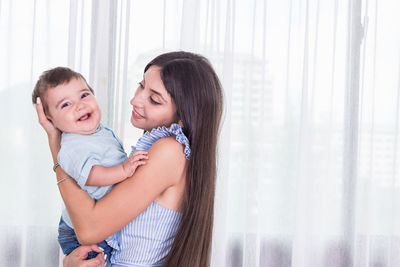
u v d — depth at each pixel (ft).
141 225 3.96
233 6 6.81
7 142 6.63
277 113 6.98
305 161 6.80
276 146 7.00
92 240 3.70
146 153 3.78
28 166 6.66
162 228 3.98
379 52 7.06
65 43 6.73
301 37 6.95
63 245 4.36
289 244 6.94
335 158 7.01
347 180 6.95
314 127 6.98
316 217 6.97
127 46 6.77
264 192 7.00
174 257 3.89
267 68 6.95
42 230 6.72
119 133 6.75
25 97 6.65
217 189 6.72
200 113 3.94
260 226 6.98
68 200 3.76
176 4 6.86
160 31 6.86
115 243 4.01
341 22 7.01
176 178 3.92
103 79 6.72
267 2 6.93
